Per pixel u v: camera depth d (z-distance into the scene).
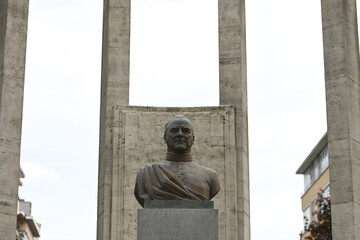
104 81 21.11
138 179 15.82
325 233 35.84
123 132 20.41
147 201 15.35
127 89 20.89
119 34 21.22
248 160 20.97
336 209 19.75
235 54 21.06
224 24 21.27
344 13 20.98
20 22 20.73
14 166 19.75
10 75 20.28
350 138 20.06
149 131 20.44
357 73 20.94
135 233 19.84
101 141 20.84
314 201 58.81
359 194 19.88
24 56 20.56
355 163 20.00
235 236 19.72
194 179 15.63
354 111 20.44
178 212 15.23
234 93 20.81
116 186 20.09
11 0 20.77
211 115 20.50
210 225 15.19
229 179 20.09
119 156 20.25
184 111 20.58
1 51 20.47
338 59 20.62
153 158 20.28
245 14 22.08
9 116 20.00
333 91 20.50
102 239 19.86
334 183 19.92
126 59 21.08
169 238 15.12
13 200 19.53
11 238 19.31
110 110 20.66
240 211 20.00
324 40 20.89
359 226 19.58
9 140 19.86
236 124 20.59
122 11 21.38
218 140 20.34
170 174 15.65
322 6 21.09
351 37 21.05
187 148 15.84
